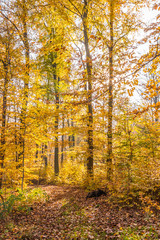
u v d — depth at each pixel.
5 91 8.75
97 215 5.96
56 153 15.91
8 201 6.70
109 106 8.94
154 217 5.18
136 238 4.23
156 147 7.14
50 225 5.71
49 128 9.80
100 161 8.66
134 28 9.94
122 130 7.42
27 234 5.03
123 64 4.69
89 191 8.22
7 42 9.06
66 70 9.15
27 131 9.36
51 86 13.80
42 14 9.45
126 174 6.79
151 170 6.60
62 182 13.55
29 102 10.37
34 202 8.20
